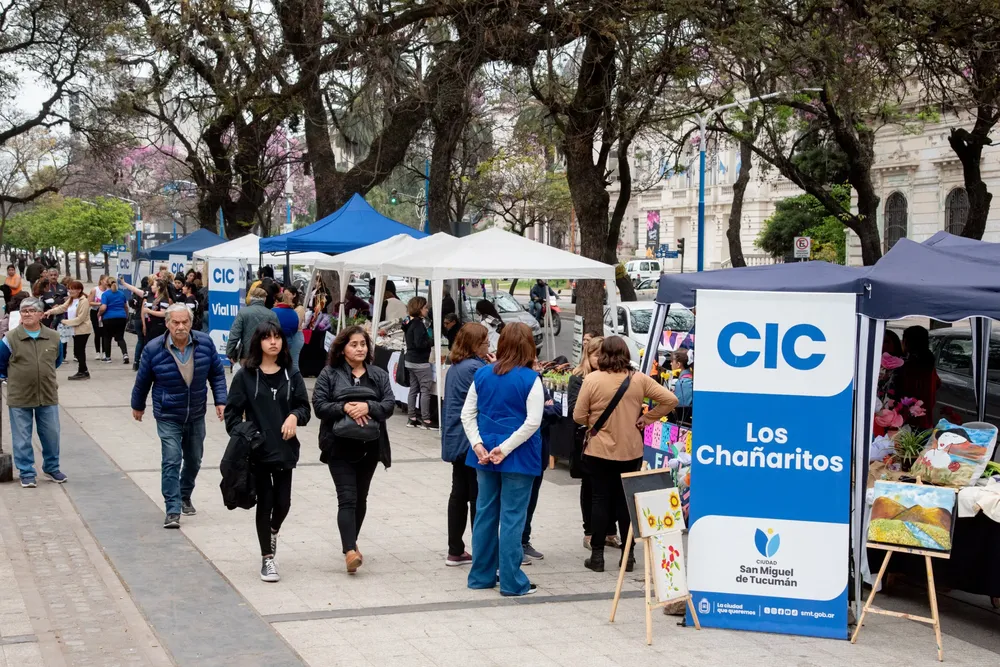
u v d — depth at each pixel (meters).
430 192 23.27
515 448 6.64
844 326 6.16
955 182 35.75
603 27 16.55
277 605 6.47
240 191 31.69
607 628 6.21
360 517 7.35
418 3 19.83
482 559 6.94
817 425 6.20
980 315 6.11
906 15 16.41
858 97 17.14
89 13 26.67
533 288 26.70
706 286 7.80
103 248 64.75
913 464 6.97
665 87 18.30
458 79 19.58
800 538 6.21
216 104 22.88
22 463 9.85
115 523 8.56
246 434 6.86
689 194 66.12
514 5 17.12
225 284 19.28
